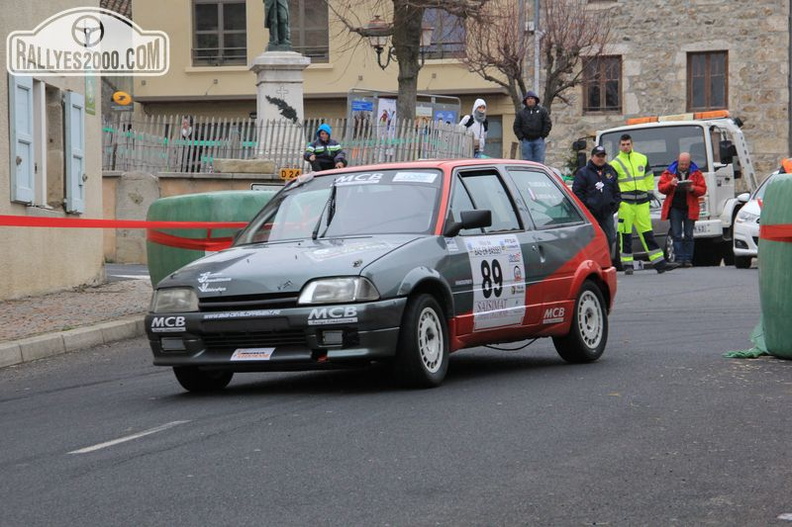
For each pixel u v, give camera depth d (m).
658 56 61.53
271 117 42.22
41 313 23.34
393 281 13.88
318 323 13.59
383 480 9.88
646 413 12.61
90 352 20.27
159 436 12.01
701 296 25.91
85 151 29.86
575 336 16.64
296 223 15.49
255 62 42.22
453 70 65.25
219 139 40.66
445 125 43.38
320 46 67.50
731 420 12.22
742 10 60.88
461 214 14.98
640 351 17.83
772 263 16.36
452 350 14.79
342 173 16.14
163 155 40.44
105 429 12.62
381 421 12.30
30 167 26.77
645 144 41.06
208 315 13.98
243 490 9.66
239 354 13.91
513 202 16.28
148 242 24.02
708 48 61.22
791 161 37.19
